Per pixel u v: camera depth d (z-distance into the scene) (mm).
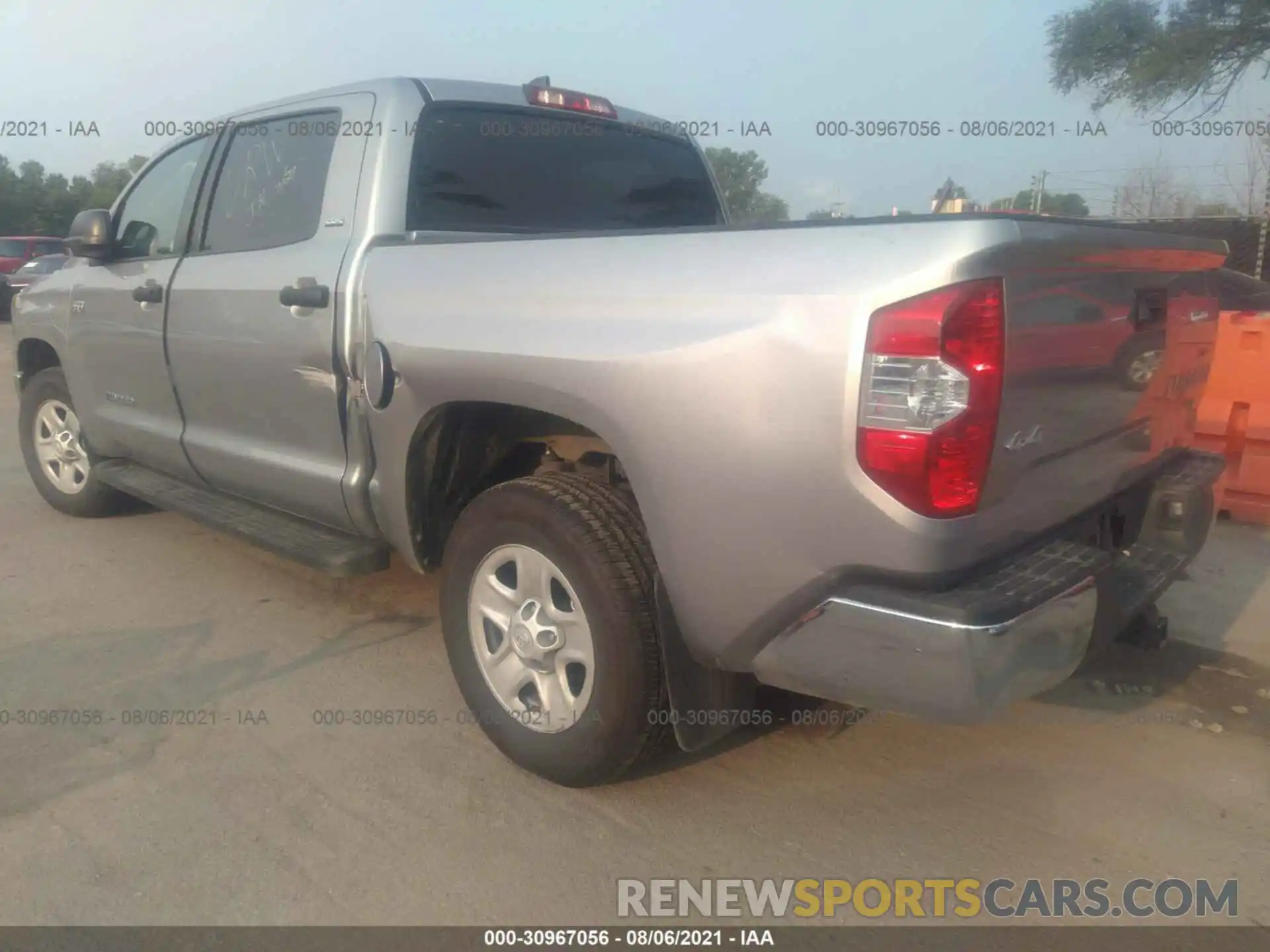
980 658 2305
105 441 5344
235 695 3805
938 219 2330
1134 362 2967
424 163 3783
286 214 4027
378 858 2879
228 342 4129
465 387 3133
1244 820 3117
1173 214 12789
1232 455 5898
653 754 3088
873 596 2426
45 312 5574
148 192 4961
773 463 2475
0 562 5211
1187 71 12102
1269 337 5672
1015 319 2375
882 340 2311
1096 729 3650
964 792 3246
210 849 2902
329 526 3982
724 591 2641
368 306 3475
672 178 4762
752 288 2506
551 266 2955
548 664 3143
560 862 2879
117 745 3445
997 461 2391
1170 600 4758
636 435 2707
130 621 4477
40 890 2721
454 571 3373
